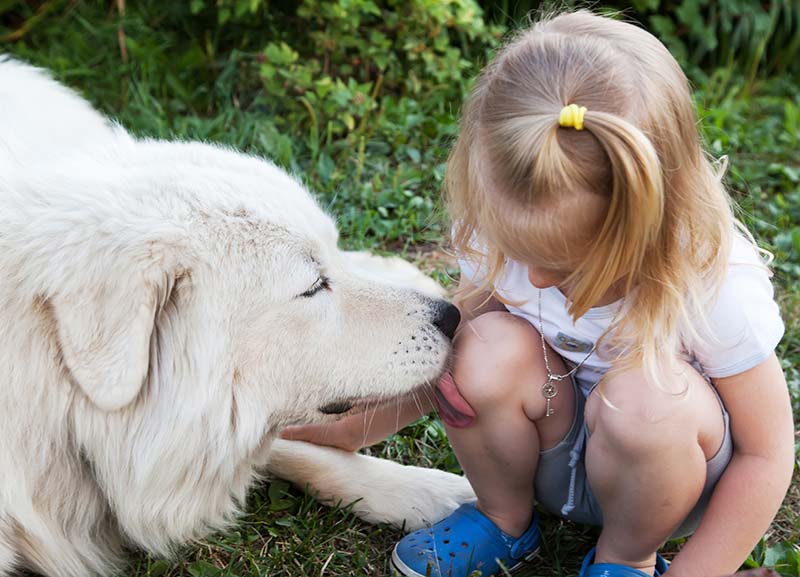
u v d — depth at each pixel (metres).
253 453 2.78
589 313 2.50
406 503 3.04
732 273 2.41
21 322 2.43
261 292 2.55
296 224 2.64
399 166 4.95
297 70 5.05
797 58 6.60
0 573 2.58
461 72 5.55
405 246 4.43
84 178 2.60
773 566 2.73
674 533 2.73
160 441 2.56
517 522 2.75
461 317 2.91
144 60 5.55
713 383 2.48
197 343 2.51
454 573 2.69
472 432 2.64
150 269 2.40
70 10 5.99
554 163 2.20
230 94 5.39
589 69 2.30
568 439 2.66
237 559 2.87
